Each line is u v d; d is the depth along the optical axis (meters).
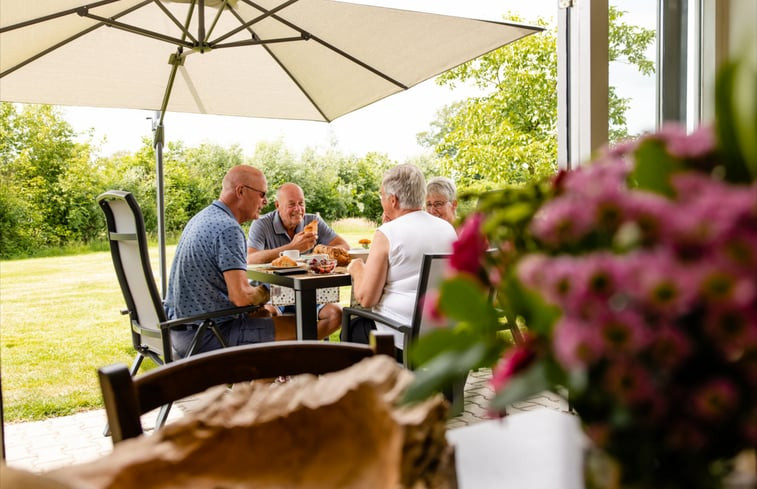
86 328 6.08
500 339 0.58
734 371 0.46
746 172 0.52
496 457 0.87
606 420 0.51
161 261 4.23
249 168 3.49
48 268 6.32
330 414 0.72
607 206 0.49
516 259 0.59
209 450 0.71
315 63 3.34
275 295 3.75
